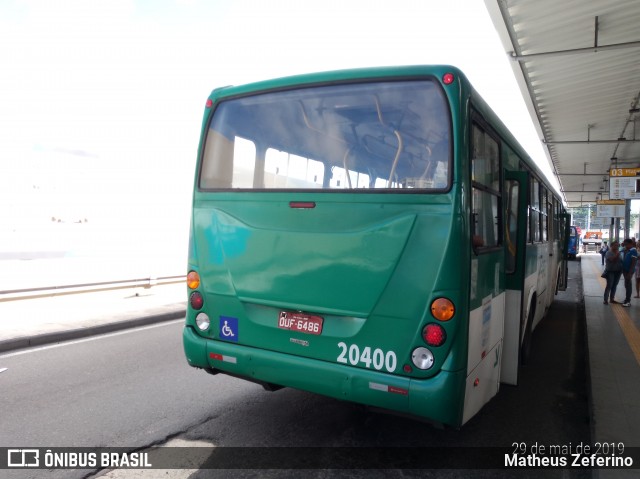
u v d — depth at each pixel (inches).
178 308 414.6
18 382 221.8
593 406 191.5
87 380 225.6
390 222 131.6
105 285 455.8
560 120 695.1
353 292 135.0
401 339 129.0
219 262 159.3
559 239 504.7
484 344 149.4
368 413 186.4
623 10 371.2
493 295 161.3
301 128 152.0
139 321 363.6
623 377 232.7
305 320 142.6
